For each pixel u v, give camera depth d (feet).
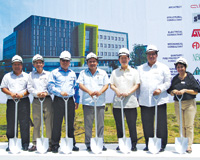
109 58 15.28
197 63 14.58
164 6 14.75
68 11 15.23
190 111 11.63
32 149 11.79
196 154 11.22
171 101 15.12
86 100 11.93
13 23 15.21
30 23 15.17
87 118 11.96
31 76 12.16
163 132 11.82
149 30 14.88
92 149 11.34
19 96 11.68
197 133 14.93
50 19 15.23
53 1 15.23
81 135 15.42
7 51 15.24
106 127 15.35
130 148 11.45
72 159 10.95
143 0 14.92
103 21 15.15
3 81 12.17
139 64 14.98
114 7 15.11
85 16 15.20
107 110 15.39
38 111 12.19
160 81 11.76
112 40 15.19
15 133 11.69
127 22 15.05
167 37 14.75
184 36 14.64
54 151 11.50
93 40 15.21
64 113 11.78
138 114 15.57
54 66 15.35
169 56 14.75
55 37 15.28
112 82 12.25
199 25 14.56
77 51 15.30
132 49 15.03
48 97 12.28
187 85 11.56
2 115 15.24
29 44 15.17
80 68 15.35
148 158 10.80
